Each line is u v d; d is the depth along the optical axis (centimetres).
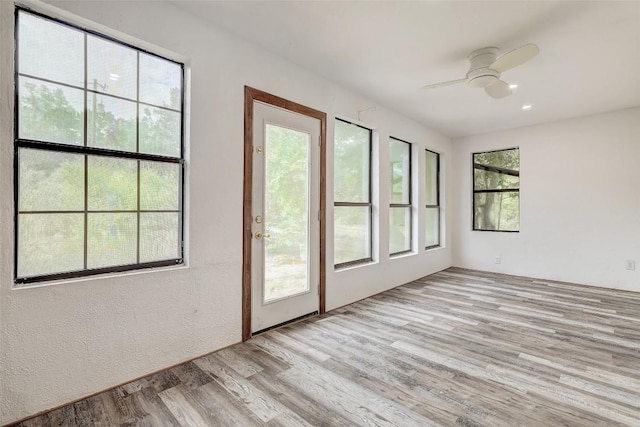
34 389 172
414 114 464
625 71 319
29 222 172
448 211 600
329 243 353
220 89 250
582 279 477
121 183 205
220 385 205
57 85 181
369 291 410
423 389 202
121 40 204
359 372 223
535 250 519
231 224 259
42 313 173
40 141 175
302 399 192
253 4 220
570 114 463
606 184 457
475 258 584
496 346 265
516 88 363
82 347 187
